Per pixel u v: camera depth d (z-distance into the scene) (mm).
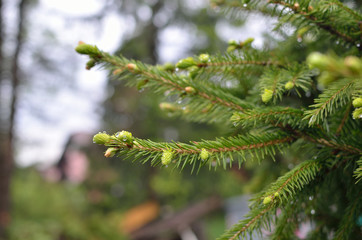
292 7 527
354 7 656
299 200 542
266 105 575
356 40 547
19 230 3227
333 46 603
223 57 574
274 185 509
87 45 547
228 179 3340
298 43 631
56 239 3359
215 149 502
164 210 3902
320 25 543
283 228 547
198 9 3277
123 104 4043
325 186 574
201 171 3502
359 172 491
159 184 3883
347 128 555
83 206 4297
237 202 3164
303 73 545
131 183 4539
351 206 544
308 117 500
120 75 580
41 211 3738
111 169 4715
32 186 4270
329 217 609
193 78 569
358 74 277
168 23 3844
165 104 650
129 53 3793
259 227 515
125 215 4129
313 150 549
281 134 532
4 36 3234
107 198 4512
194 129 2773
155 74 568
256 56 590
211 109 571
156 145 485
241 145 511
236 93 628
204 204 3617
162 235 3400
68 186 4879
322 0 522
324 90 496
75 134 5598
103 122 4098
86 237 3473
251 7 633
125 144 475
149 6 3947
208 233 3373
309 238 600
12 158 3383
